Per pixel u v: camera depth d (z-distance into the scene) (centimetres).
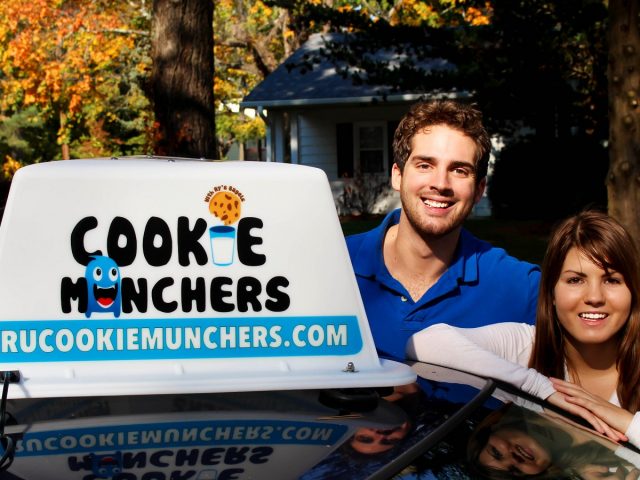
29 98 2920
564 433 203
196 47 1027
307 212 187
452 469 168
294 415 169
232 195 184
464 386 201
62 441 155
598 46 1363
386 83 1341
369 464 156
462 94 1828
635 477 207
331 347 187
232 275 183
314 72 2267
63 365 176
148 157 213
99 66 2869
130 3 2856
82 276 177
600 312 259
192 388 174
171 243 181
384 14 2722
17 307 175
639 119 758
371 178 2194
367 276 314
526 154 1678
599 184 1595
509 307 307
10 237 175
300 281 186
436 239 302
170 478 145
